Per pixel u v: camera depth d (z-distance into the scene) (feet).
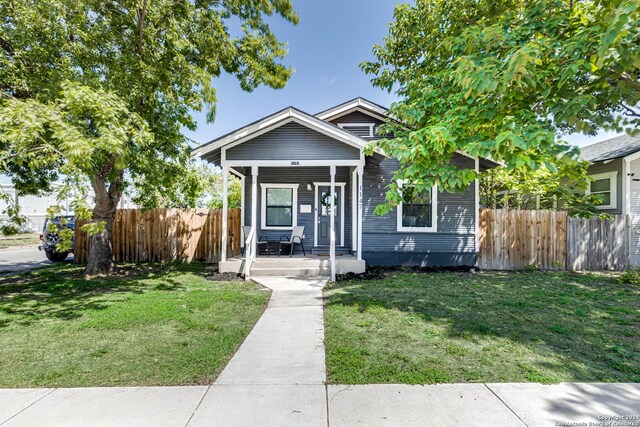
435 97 15.57
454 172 12.52
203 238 35.04
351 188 34.47
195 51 27.94
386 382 9.36
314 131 27.63
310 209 35.50
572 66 10.02
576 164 15.10
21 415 7.79
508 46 12.66
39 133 13.69
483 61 11.85
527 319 14.94
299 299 19.25
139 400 8.45
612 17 8.46
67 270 29.09
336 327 13.98
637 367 10.19
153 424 7.46
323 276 26.43
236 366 10.45
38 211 74.13
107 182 26.43
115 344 12.16
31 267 31.27
